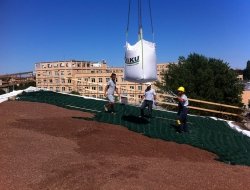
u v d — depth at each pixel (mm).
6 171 9211
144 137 14562
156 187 9062
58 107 19234
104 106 19703
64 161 10219
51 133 13102
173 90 51719
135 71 13766
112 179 9219
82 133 13500
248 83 90625
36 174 9211
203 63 54062
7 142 11219
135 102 27125
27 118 15102
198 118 22484
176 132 16516
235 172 11352
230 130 19859
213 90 51031
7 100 20531
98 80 72812
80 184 8797
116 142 12891
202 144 15078
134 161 10906
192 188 9344
